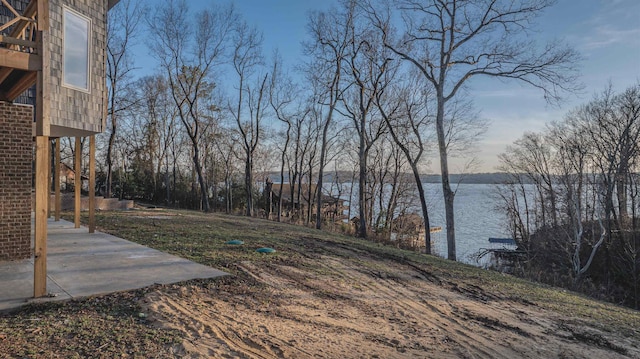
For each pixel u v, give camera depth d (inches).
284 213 1353.3
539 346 227.3
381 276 356.5
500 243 1332.4
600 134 1071.0
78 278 242.5
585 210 1066.1
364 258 436.5
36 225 202.4
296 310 230.8
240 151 1476.4
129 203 835.4
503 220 1843.0
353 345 191.6
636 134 1013.2
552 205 1101.1
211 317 196.4
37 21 203.3
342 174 1539.1
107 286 227.3
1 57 191.9
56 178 516.4
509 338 235.6
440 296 315.3
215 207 1385.3
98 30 294.2
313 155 1317.7
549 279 728.3
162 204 1402.6
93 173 429.1
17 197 295.3
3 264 277.1
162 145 1499.8
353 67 890.1
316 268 345.1
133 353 148.7
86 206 767.7
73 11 267.7
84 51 278.7
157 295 217.6
